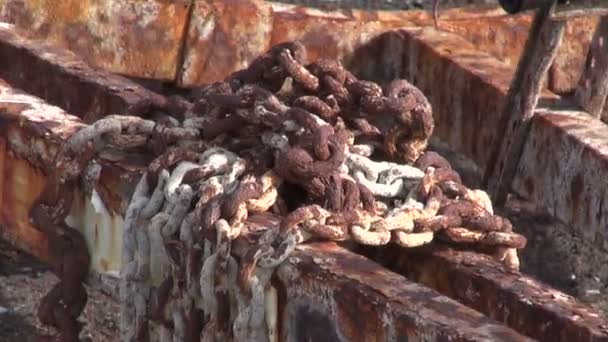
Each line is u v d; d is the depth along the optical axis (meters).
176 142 11.31
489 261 10.53
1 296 14.96
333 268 9.80
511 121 14.55
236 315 10.23
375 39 17.12
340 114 11.30
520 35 17.38
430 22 17.30
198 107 11.60
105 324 14.26
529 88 14.34
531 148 14.40
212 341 10.36
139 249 10.84
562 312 9.75
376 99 11.14
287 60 11.38
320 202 10.55
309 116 10.76
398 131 11.24
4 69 15.05
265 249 10.04
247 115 11.10
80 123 12.22
